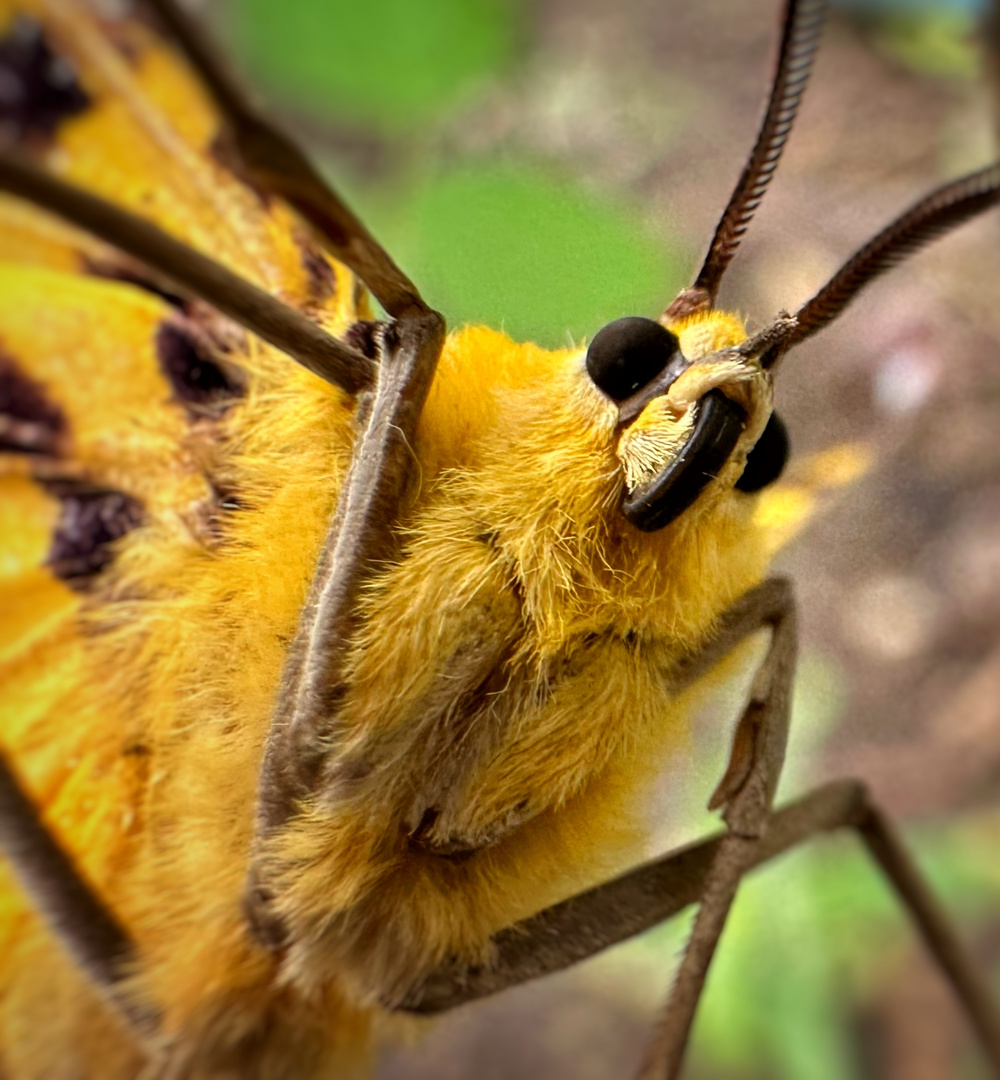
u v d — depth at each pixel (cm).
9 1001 8
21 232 8
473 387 8
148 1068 8
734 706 8
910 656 9
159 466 8
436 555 7
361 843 8
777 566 8
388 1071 10
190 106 8
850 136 9
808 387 8
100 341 8
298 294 8
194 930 8
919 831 9
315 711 7
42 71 8
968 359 9
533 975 8
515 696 7
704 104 10
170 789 8
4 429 8
